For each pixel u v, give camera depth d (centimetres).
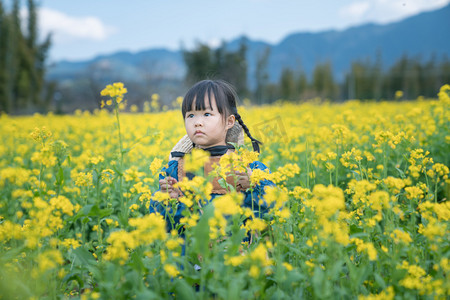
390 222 223
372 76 6212
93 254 237
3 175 225
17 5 4722
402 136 342
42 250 214
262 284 173
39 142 291
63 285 220
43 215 194
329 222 182
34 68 4916
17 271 202
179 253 191
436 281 177
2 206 342
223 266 179
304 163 450
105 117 904
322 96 5966
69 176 428
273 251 204
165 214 238
